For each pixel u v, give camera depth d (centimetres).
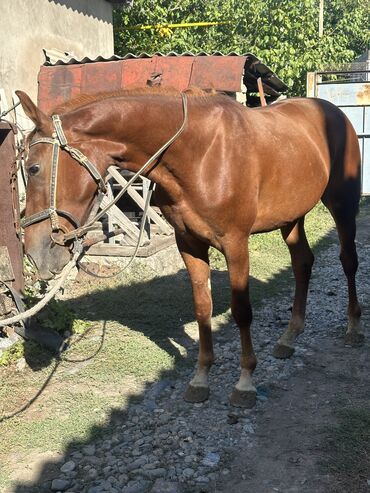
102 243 624
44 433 326
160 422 334
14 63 722
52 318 454
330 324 479
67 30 872
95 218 278
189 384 362
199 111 306
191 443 311
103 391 373
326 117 428
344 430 316
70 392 372
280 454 299
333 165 427
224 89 677
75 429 329
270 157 341
